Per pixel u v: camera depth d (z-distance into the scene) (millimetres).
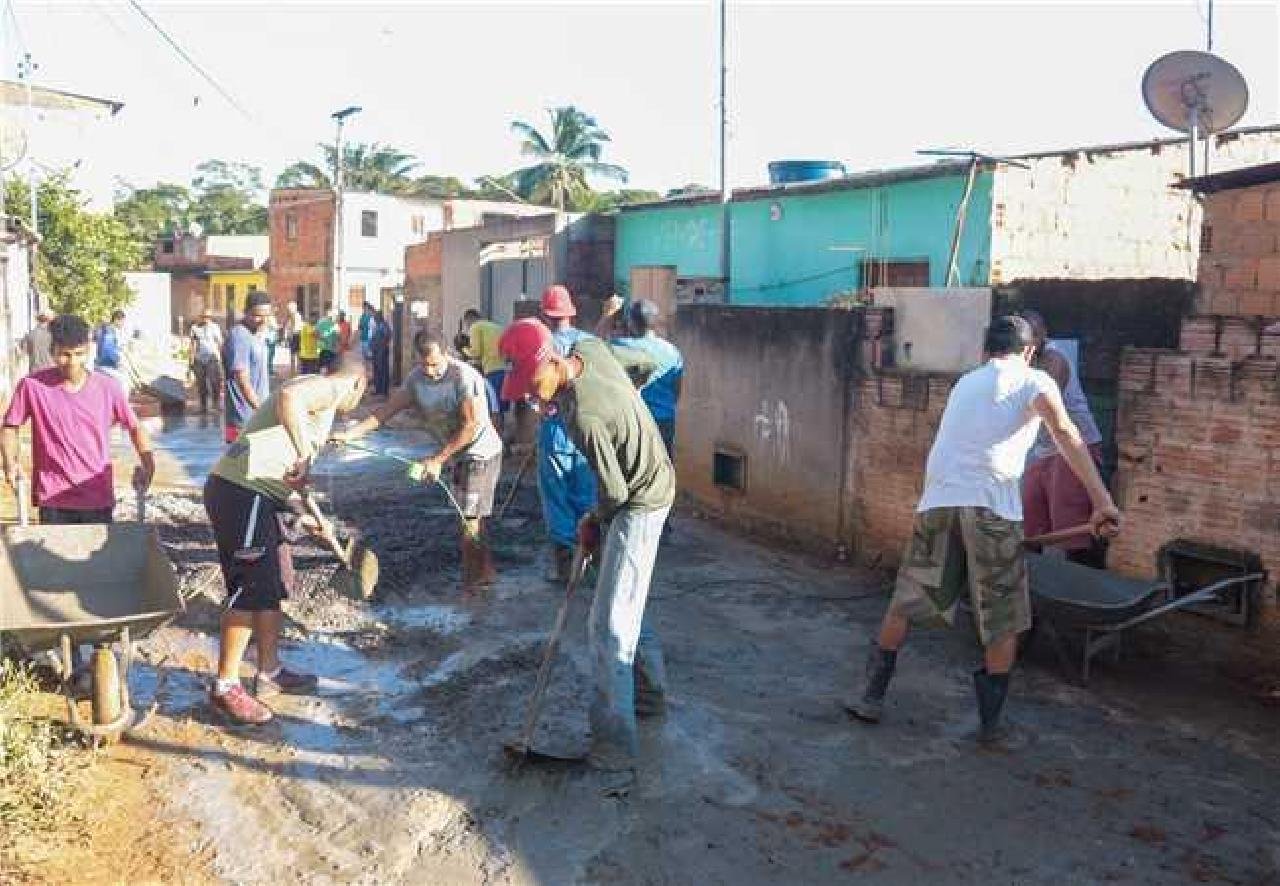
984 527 4930
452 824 4363
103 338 17562
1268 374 5609
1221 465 5840
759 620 6961
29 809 4145
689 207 15664
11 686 4863
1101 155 11523
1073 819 4461
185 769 4766
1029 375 4883
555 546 7504
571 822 4383
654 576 7945
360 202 40188
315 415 5602
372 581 5852
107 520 5914
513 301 18141
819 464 8539
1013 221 11125
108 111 30516
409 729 5215
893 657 5324
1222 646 5910
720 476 9758
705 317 9836
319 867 4062
